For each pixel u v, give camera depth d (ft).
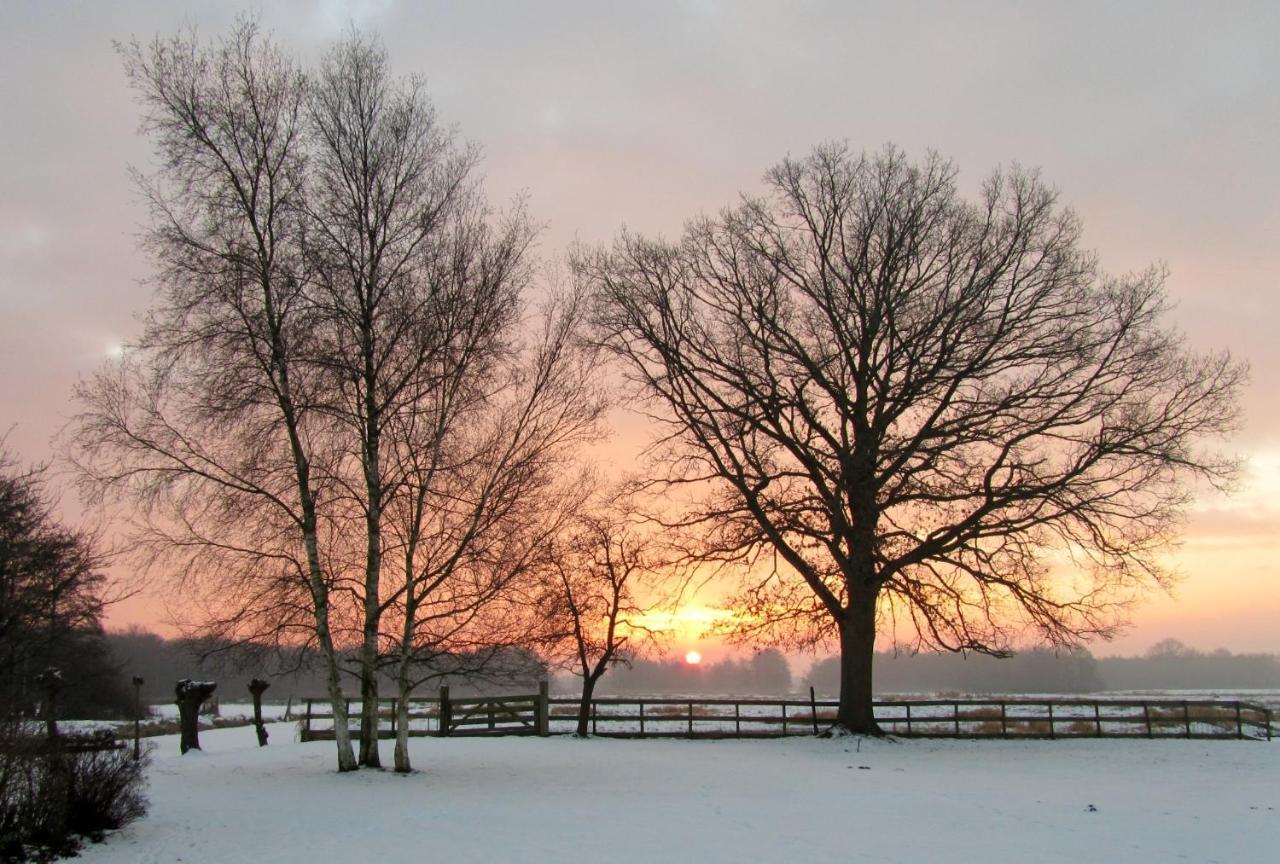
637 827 41.83
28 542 78.95
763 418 89.35
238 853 36.73
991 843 38.50
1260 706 97.66
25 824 36.94
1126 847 37.88
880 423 88.17
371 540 61.11
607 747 80.33
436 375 61.00
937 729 100.99
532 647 70.44
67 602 81.82
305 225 59.88
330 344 58.95
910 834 40.45
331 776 59.52
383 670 63.87
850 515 89.15
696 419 90.58
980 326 86.94
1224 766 69.51
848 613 90.17
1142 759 74.08
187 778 60.08
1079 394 85.35
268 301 58.80
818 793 53.26
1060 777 62.18
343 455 59.62
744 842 38.40
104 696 146.51
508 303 62.95
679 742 85.61
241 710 189.57
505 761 69.00
